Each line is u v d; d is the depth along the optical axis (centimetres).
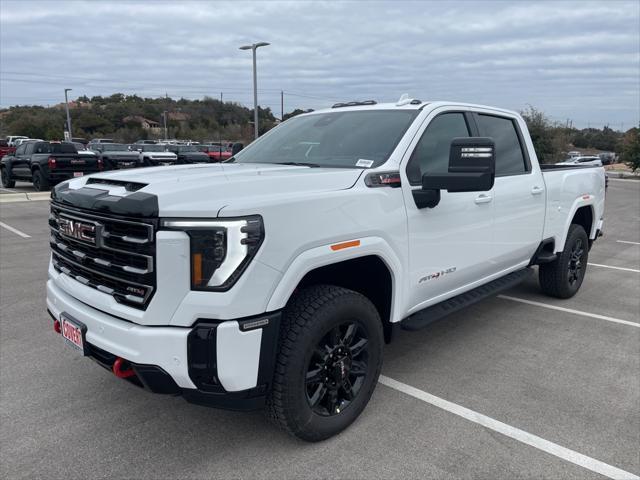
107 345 264
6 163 2044
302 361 276
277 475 278
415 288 353
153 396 363
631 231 1234
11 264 745
